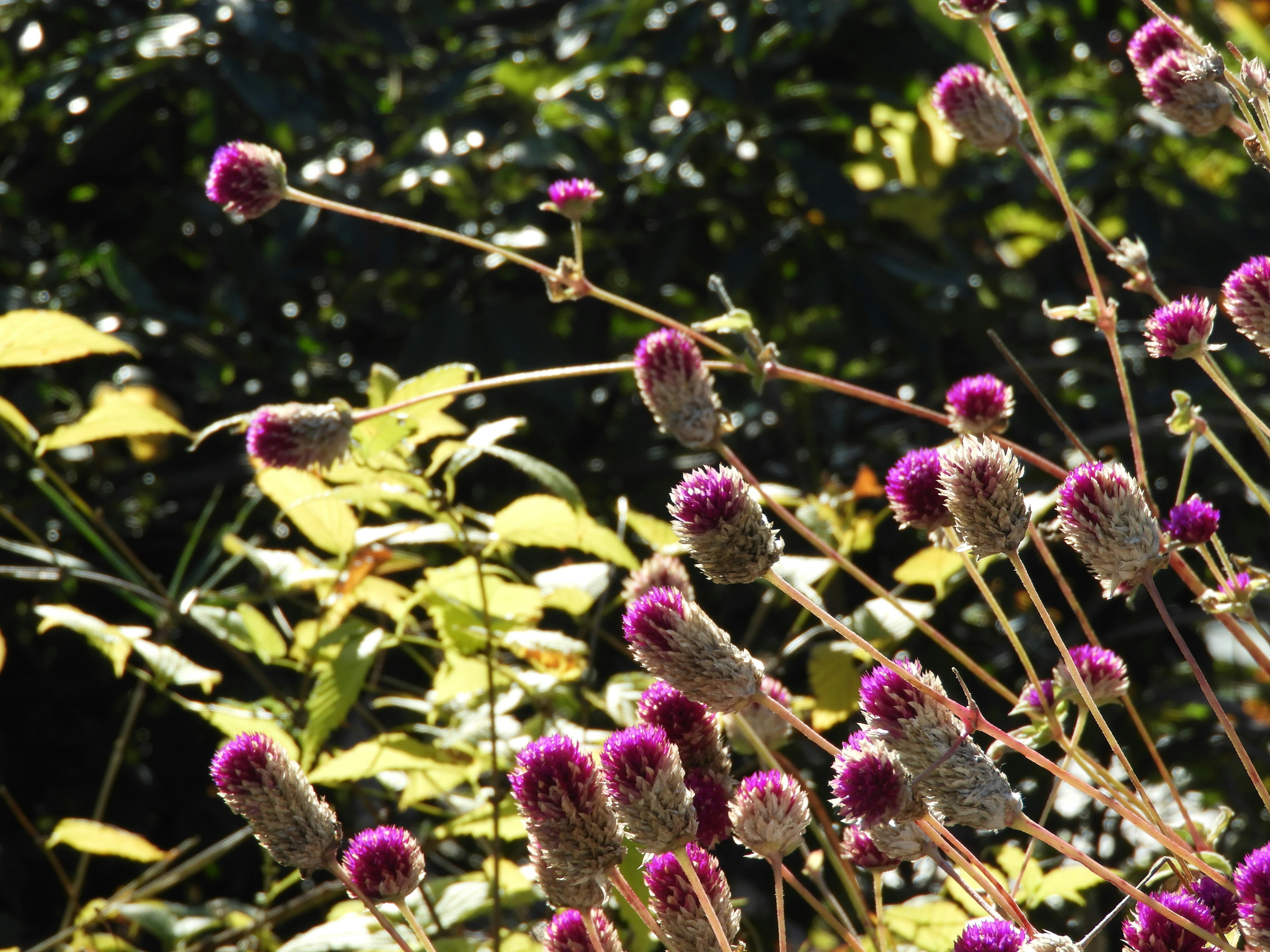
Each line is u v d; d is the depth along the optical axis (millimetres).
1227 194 1742
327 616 991
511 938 876
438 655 1183
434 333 1660
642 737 669
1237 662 1686
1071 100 1771
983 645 1582
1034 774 1336
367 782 1235
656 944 893
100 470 1729
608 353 1796
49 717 1741
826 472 1714
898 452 1793
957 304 1786
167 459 1788
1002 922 660
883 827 689
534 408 1682
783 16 1619
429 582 910
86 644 1686
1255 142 803
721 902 691
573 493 900
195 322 1763
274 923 972
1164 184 1728
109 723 1788
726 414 819
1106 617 1534
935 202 1821
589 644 1113
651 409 823
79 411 1698
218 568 1625
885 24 1826
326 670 903
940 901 925
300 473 893
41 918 1657
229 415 1811
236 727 908
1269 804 713
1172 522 768
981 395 807
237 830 1657
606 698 934
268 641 964
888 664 679
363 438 879
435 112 1805
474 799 964
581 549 924
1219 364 1587
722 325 838
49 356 890
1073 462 1510
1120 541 701
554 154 1671
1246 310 772
